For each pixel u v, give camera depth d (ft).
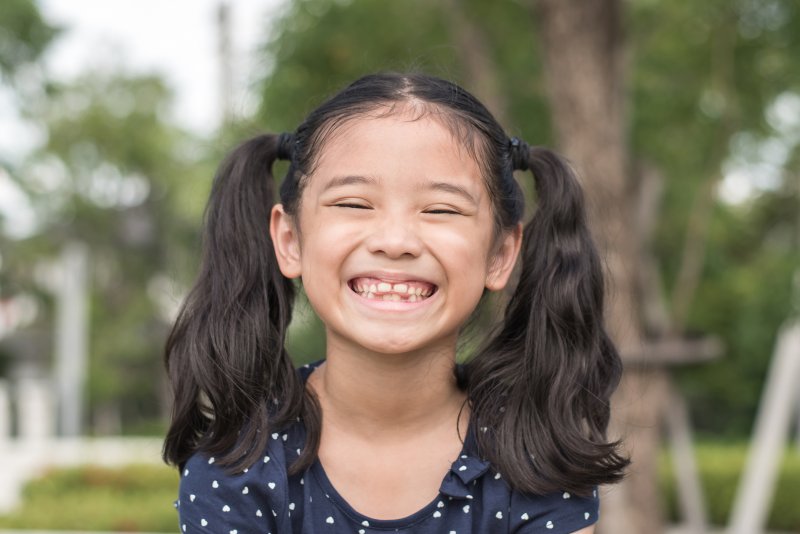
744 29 20.89
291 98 23.39
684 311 19.77
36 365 96.78
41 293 89.56
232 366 7.12
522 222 7.70
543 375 7.30
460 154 6.44
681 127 23.31
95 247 94.48
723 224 33.45
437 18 23.12
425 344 6.44
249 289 7.42
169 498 36.76
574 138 17.13
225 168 7.68
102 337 90.68
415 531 6.77
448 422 7.00
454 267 6.37
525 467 6.88
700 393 58.39
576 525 6.98
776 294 20.45
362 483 6.82
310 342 21.21
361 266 6.34
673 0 22.20
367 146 6.35
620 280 16.22
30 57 48.06
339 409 6.89
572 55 17.24
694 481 26.30
